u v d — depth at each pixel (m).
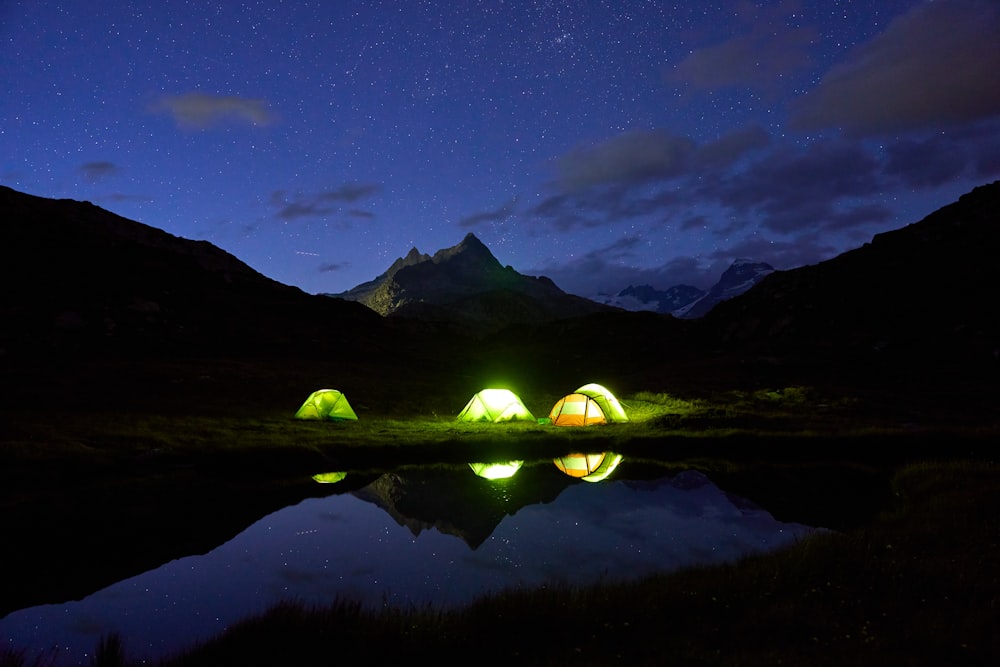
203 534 17.12
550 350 82.75
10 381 39.62
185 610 12.37
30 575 14.02
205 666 8.70
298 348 69.56
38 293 63.06
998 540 13.27
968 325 54.31
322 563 14.98
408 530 17.59
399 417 37.75
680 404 42.16
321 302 95.25
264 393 43.28
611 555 15.59
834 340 59.97
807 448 27.70
